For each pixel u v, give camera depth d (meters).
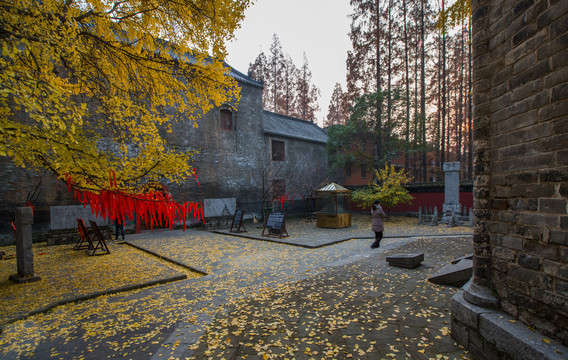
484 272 2.96
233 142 18.11
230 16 4.96
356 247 9.37
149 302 4.76
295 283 5.57
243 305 4.48
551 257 2.22
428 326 3.52
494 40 2.92
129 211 4.58
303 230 14.16
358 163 20.77
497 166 2.86
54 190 11.40
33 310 4.40
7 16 3.10
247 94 19.23
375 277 5.71
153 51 5.50
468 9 5.16
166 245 10.40
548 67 2.28
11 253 9.27
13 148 3.65
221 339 3.38
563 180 2.13
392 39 21.58
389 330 3.46
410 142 18.69
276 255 8.45
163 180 14.49
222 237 12.39
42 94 3.39
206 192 16.41
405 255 6.51
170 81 5.73
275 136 20.97
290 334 3.44
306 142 23.52
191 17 5.02
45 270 6.96
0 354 3.17
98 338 3.52
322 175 24.20
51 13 3.37
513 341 2.32
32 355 3.14
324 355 2.98
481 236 2.99
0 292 5.32
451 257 7.18
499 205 2.82
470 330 2.89
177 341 3.37
